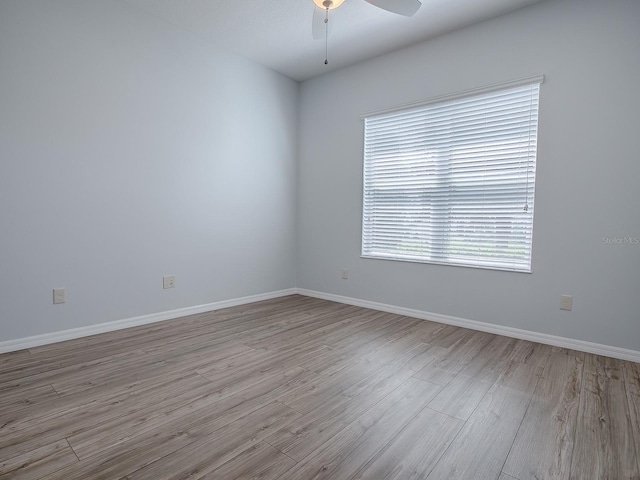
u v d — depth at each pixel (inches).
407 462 56.3
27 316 101.4
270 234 170.9
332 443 60.7
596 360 99.3
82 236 110.7
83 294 111.7
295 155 181.5
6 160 96.0
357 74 156.9
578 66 105.1
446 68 130.5
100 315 115.7
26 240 100.3
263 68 162.2
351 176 160.9
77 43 107.0
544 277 112.7
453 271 131.7
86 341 108.5
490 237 123.8
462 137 128.5
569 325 108.9
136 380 83.3
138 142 122.0
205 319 135.1
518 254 118.3
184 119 134.4
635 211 98.3
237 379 84.8
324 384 83.0
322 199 172.4
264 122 164.4
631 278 99.5
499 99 120.0
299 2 114.2
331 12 116.3
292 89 177.5
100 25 111.4
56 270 106.0
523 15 113.9
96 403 72.5
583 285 106.4
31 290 101.7
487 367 93.9
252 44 142.2
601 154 102.5
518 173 117.1
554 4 108.5
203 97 140.1
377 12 116.3
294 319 137.3
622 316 100.9
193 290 141.3
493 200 122.6
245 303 161.0
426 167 138.1
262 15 122.0
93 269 113.4
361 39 135.0
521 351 106.0
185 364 93.0
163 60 127.0
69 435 61.6
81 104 108.6
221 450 58.2
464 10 115.3
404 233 145.4
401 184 145.4
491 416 70.1
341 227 165.6
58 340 107.0
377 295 153.6
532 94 113.5
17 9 96.0
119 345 105.7
